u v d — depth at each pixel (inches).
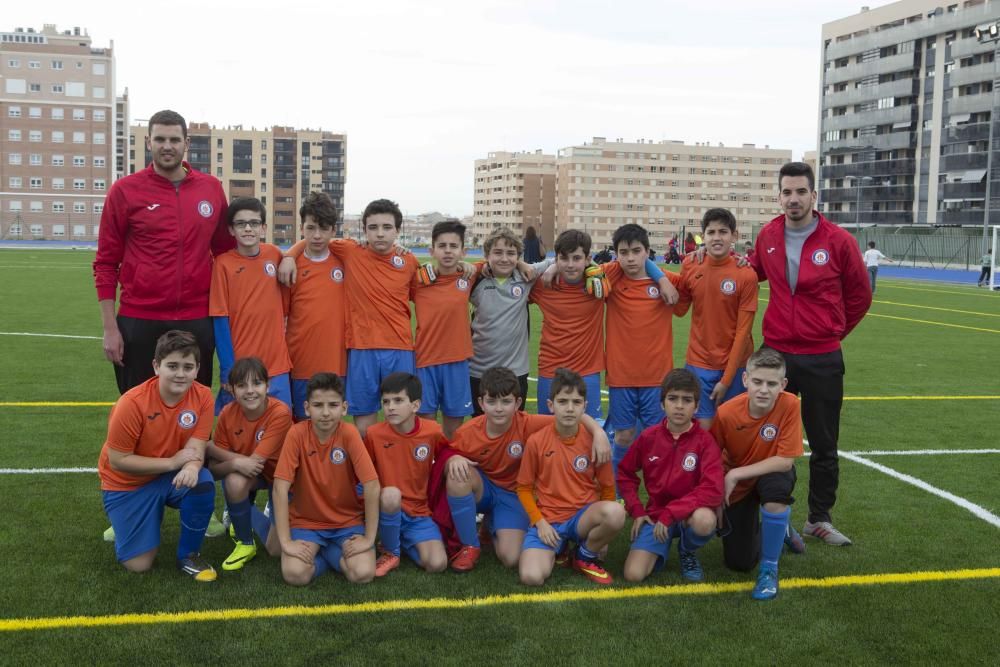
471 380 216.1
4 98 2997.0
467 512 166.2
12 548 170.6
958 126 2231.8
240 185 4256.9
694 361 211.5
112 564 164.1
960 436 286.5
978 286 1183.6
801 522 198.8
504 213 5142.7
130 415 156.6
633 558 164.1
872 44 2522.1
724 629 141.5
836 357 186.9
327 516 165.5
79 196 3105.3
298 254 198.5
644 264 209.3
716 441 172.6
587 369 213.0
